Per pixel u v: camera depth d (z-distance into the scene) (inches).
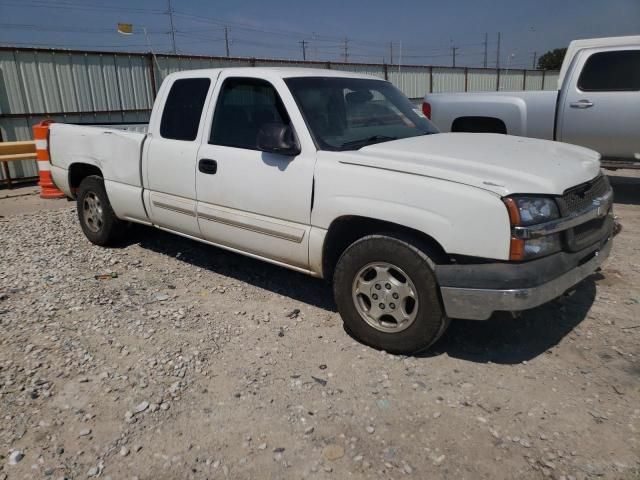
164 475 103.4
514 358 143.6
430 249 135.9
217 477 103.0
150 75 530.3
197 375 136.5
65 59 460.1
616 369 136.7
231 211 176.9
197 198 186.9
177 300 183.3
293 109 160.1
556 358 143.0
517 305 125.3
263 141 156.5
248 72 174.6
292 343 153.0
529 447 109.2
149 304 179.5
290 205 158.6
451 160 141.8
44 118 451.2
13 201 365.4
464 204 127.4
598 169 159.5
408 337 140.3
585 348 147.6
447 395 127.3
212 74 185.8
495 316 138.7
